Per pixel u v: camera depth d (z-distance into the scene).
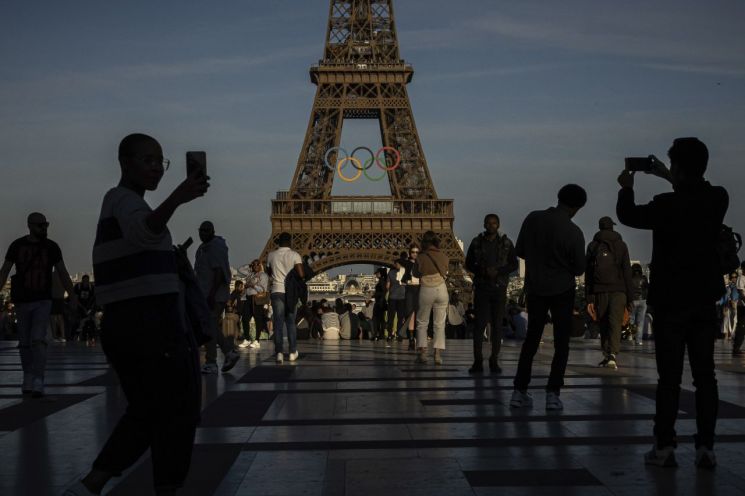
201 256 28.09
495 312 27.30
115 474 9.88
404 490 11.16
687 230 12.77
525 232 19.31
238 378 26.19
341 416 17.50
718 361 31.88
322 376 26.50
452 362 32.41
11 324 72.06
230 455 13.50
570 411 18.05
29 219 21.53
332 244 143.00
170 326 9.69
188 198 9.39
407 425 16.25
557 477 11.81
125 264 9.58
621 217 13.23
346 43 154.62
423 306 30.84
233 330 37.62
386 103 151.75
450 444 14.27
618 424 16.22
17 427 16.62
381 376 26.27
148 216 9.37
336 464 12.74
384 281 54.50
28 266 21.31
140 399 9.77
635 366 29.86
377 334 55.31
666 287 12.77
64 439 15.27
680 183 13.02
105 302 9.69
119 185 10.16
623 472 12.09
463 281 136.75
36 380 21.02
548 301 18.73
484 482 11.55
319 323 63.25
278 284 32.94
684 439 14.55
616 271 28.83
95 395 21.89
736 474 11.95
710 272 12.73
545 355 36.19
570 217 19.41
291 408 18.77
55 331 56.94
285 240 33.31
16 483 11.80
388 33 156.00
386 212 144.62
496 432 15.41
